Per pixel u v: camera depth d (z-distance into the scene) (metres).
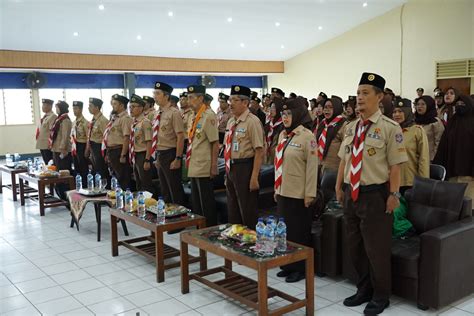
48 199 6.77
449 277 3.07
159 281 3.75
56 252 4.59
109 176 6.84
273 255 2.88
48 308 3.29
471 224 3.22
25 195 7.29
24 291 3.62
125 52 13.04
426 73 12.17
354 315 3.06
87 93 14.12
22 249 4.71
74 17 9.81
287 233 3.57
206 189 4.80
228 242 3.17
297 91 16.30
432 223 3.48
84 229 5.43
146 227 3.86
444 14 11.61
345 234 3.50
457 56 11.44
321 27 13.34
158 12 10.17
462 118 5.10
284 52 15.59
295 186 3.50
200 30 11.90
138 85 14.33
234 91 4.05
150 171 5.76
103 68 12.94
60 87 13.23
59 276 3.93
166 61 14.08
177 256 4.12
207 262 4.14
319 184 4.32
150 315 3.13
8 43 10.98
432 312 3.07
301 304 2.98
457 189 3.41
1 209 6.60
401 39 12.67
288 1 10.70
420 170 4.14
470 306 3.18
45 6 9.02
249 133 4.05
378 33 13.27
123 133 6.12
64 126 7.09
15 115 13.34
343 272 3.62
